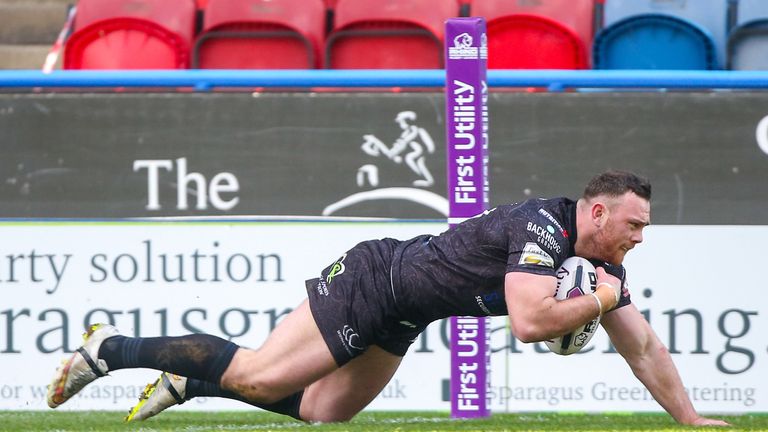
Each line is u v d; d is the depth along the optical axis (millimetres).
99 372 14719
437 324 18203
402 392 18234
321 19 26281
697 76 18188
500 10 26500
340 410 15383
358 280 13836
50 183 18672
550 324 12617
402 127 18391
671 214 18188
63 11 31438
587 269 13125
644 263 18203
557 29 25281
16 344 18531
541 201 13344
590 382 18156
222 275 18453
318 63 26141
